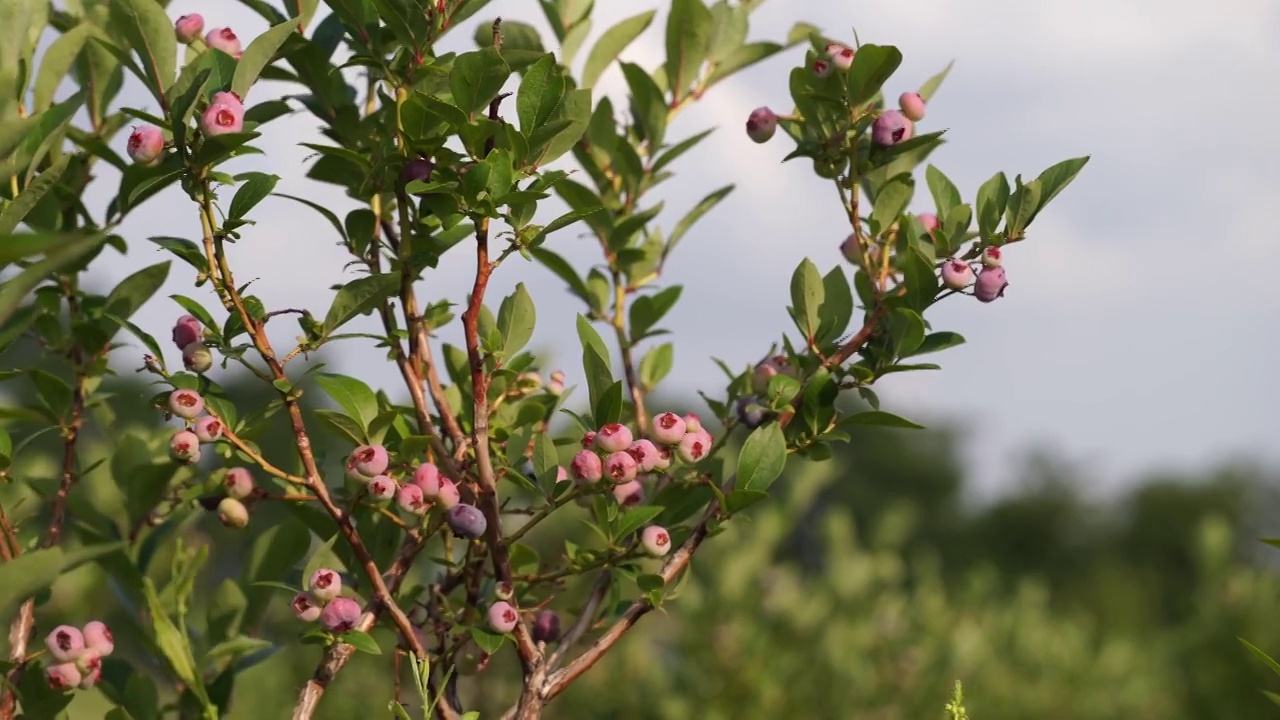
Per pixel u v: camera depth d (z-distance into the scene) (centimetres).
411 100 97
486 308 110
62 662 98
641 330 115
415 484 99
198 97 94
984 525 1744
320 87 105
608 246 115
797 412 104
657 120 117
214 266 96
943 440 1766
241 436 99
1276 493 1689
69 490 106
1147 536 1648
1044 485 1761
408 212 102
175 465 106
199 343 98
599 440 98
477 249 97
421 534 101
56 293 105
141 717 104
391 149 102
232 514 103
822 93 104
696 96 119
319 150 100
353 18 101
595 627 106
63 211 107
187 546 122
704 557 194
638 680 180
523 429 104
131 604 108
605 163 117
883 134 103
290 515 110
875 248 107
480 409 99
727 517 101
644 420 114
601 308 116
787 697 186
